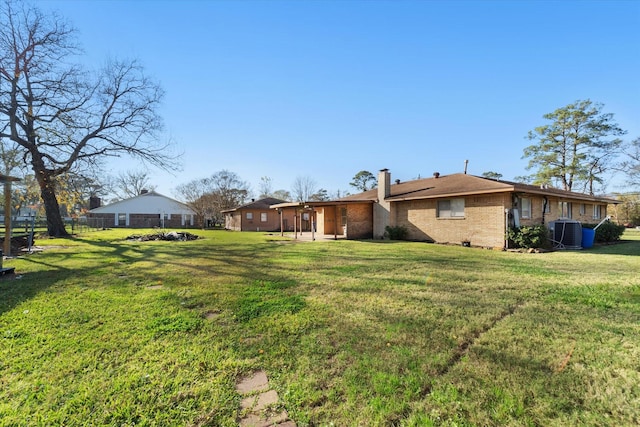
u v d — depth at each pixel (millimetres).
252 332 3334
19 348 2918
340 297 4730
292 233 24391
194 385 2314
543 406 2051
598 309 4125
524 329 3408
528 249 11336
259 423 1912
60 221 18844
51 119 15656
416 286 5484
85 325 3523
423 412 1996
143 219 37500
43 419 1929
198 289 5270
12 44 14047
